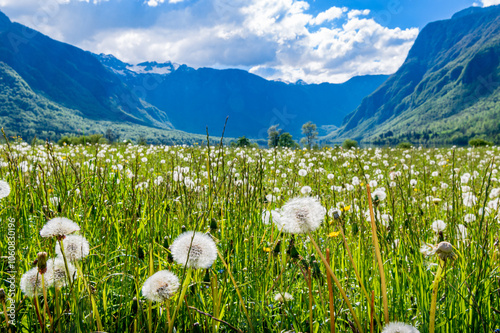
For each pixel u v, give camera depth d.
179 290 0.51
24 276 0.49
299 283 0.68
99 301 0.59
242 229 0.86
